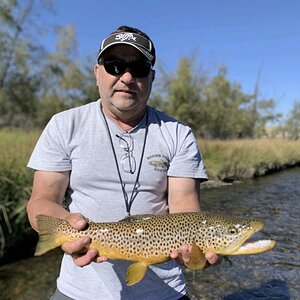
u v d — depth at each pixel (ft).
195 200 2.78
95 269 2.64
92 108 2.80
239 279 6.64
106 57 2.64
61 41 29.89
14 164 8.45
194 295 6.05
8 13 22.58
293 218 11.16
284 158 28.50
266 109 50.70
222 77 42.11
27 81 25.07
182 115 36.99
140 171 2.68
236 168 21.08
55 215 2.52
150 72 2.70
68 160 2.70
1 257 7.28
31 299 5.87
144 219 2.55
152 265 2.66
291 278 6.70
